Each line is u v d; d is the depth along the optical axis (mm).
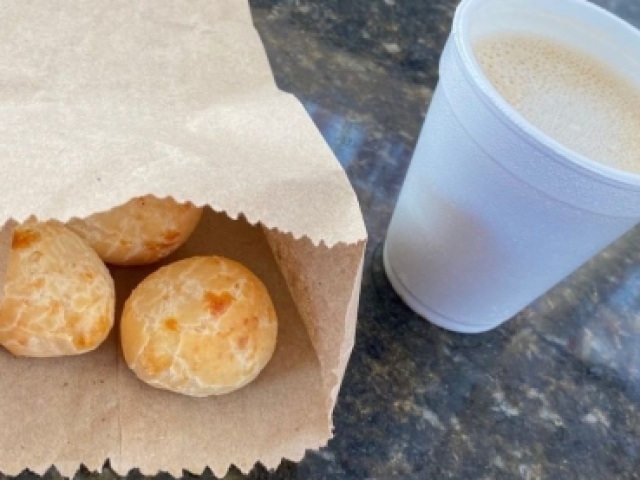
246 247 216
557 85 195
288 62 292
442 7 337
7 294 165
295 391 187
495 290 208
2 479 178
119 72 168
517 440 218
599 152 179
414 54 314
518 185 171
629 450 225
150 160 137
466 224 191
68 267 172
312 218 145
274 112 167
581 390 235
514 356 238
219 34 186
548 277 199
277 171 147
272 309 188
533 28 204
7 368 178
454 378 227
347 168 268
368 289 240
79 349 174
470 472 208
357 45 309
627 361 246
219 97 175
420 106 297
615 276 271
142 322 176
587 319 255
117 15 176
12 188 130
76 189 130
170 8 182
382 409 214
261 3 310
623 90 199
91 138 140
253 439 180
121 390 183
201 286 179
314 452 200
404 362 226
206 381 174
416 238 212
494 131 165
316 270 175
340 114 284
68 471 169
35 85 160
